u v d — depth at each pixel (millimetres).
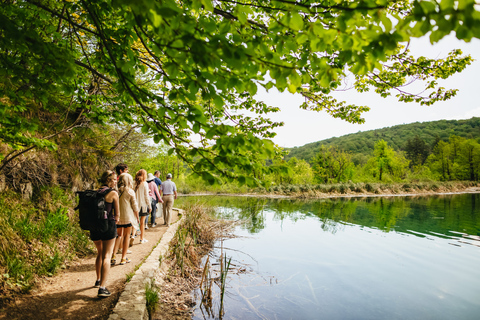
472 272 6672
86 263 4922
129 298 3492
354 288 5617
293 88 1650
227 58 1393
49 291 3641
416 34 1233
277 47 1688
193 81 1608
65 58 2139
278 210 18000
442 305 4938
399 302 5020
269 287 5500
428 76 4762
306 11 1430
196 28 1445
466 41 1145
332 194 32594
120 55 2803
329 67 1607
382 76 5227
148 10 1260
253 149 1880
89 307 3289
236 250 8164
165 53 1529
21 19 2561
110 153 8789
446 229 11906
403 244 9297
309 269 6703
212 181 1905
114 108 4195
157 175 8930
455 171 59594
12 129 3211
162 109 1973
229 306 4516
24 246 4164
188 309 4168
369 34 1354
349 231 11352
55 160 6434
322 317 4371
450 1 1069
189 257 6547
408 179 47594
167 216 8664
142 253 5621
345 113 6324
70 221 5875
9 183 5023
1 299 3107
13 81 2506
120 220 4875
